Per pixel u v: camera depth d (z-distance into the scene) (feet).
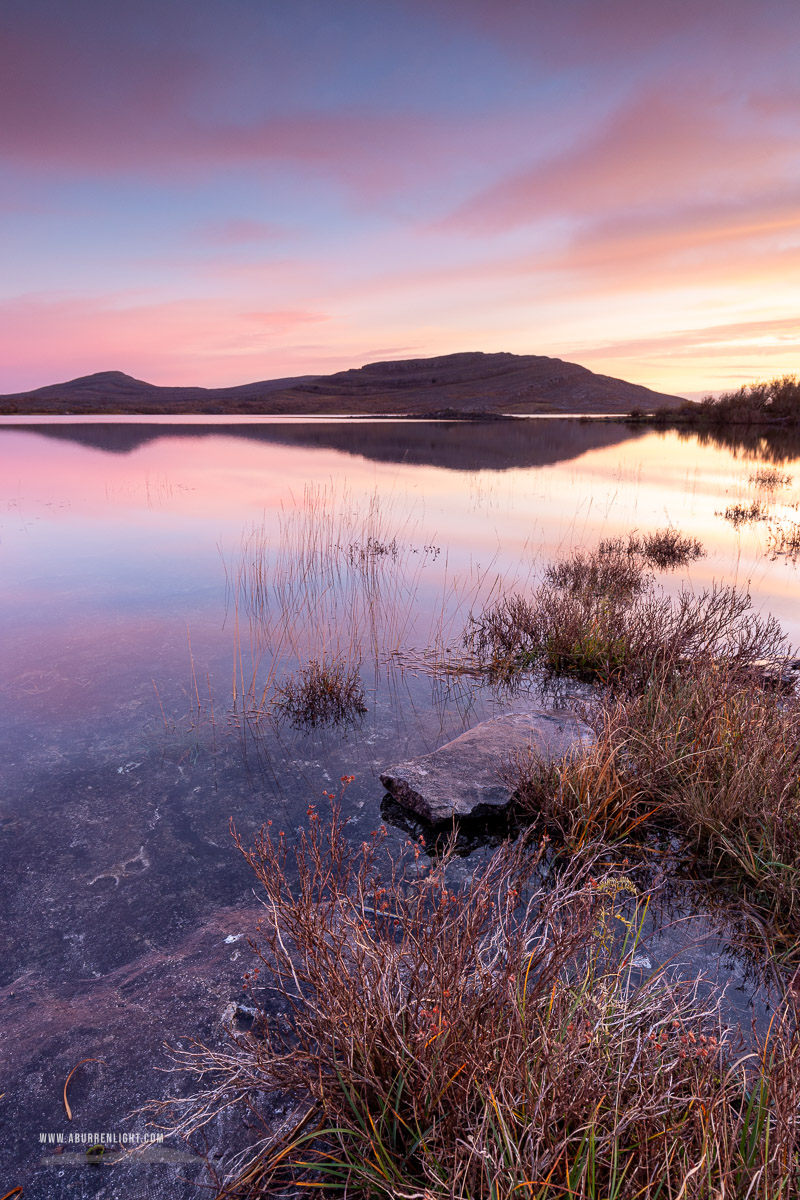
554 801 12.08
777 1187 4.86
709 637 19.57
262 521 42.34
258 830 12.09
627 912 10.03
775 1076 5.71
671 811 12.29
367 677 19.22
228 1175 6.06
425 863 11.10
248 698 17.51
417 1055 6.25
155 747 14.98
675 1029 6.81
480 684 18.88
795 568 31.24
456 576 29.53
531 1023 6.52
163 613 24.13
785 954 8.98
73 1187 5.98
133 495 53.57
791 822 10.71
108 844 11.68
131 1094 6.83
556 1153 5.34
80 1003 8.25
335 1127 6.19
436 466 77.36
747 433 141.18
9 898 10.32
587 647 19.69
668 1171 5.12
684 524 41.96
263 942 9.18
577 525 41.57
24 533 38.14
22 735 15.39
